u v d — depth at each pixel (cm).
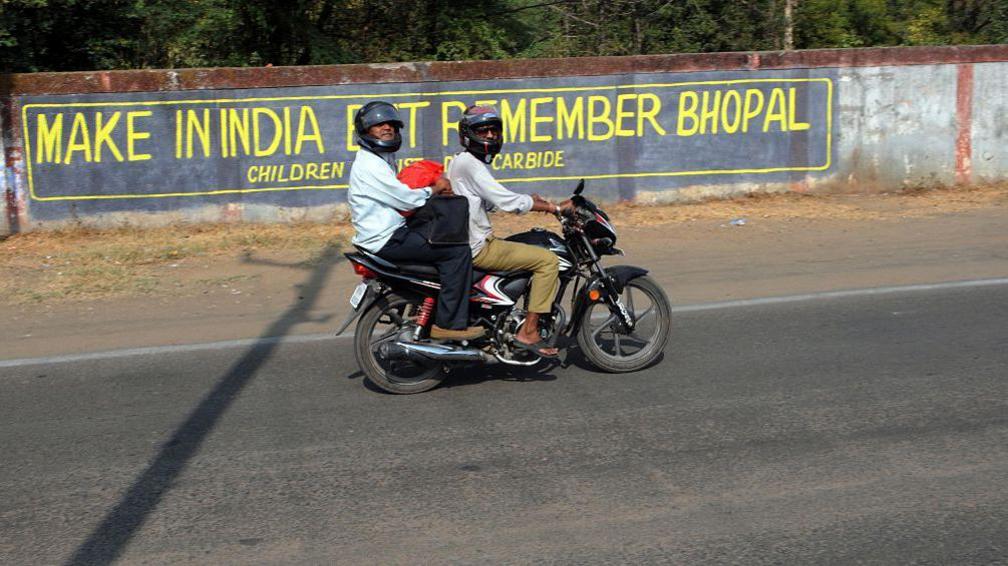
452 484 479
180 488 481
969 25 1770
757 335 734
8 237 1152
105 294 914
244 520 445
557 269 610
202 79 1173
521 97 1246
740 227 1178
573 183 1275
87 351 733
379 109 586
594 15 1703
